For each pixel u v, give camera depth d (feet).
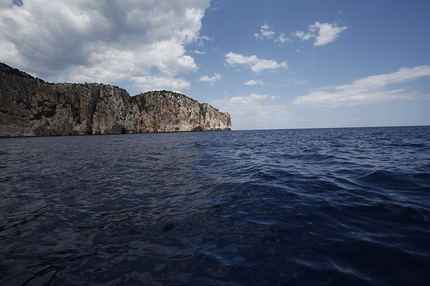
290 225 15.03
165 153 63.46
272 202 19.70
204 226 15.49
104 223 16.43
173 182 28.68
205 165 41.29
